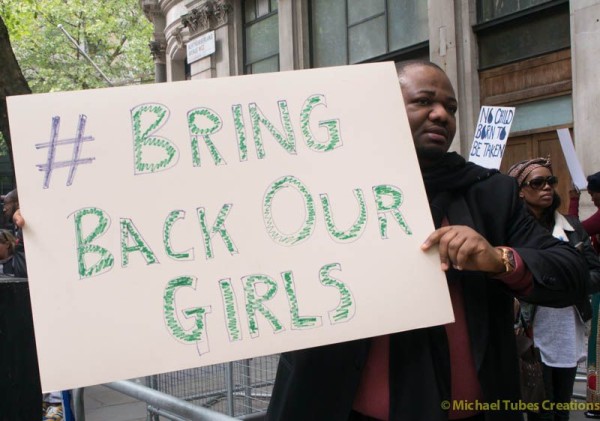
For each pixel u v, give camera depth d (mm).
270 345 1631
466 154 9977
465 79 9992
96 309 1596
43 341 1561
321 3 13484
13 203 5797
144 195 1673
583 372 5980
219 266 1657
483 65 9945
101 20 26016
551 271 1607
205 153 1714
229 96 1751
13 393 2318
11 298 2314
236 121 1738
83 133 1684
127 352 1584
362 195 1724
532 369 3486
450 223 1757
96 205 1652
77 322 1582
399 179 1735
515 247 1756
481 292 1709
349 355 1721
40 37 25422
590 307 4070
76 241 1626
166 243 1655
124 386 3045
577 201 5625
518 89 9461
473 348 1669
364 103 1775
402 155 1748
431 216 1716
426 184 1809
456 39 10039
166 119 1720
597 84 7945
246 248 1674
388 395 1684
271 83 1769
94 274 1616
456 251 1566
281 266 1672
